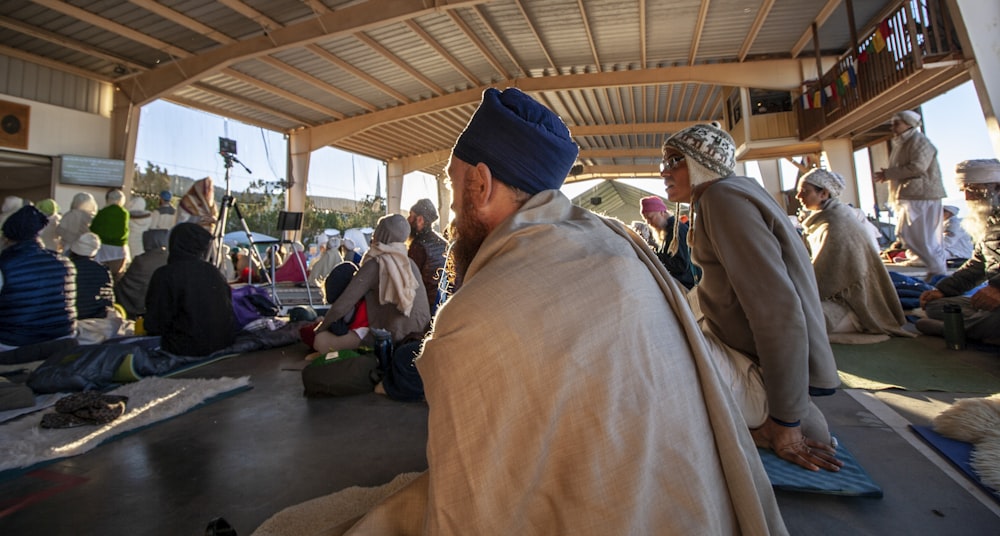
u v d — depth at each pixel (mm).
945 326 3219
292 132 15570
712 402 778
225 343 3914
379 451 1971
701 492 711
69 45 9391
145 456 1954
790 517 1369
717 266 1674
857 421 2094
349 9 8844
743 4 9172
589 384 667
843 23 9883
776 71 11344
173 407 2490
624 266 748
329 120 14953
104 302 4730
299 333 4250
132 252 7949
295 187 15484
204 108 13094
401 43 10477
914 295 4504
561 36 10391
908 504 1427
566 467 677
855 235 3695
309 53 10617
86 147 10609
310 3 8656
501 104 866
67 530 1438
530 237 759
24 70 9742
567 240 758
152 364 3268
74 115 10430
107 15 8633
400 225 3363
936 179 5676
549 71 12305
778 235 1517
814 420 1659
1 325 3557
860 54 8297
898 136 5941
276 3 8594
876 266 3715
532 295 680
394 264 3248
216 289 3850
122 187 10883
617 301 706
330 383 2676
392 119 14078
